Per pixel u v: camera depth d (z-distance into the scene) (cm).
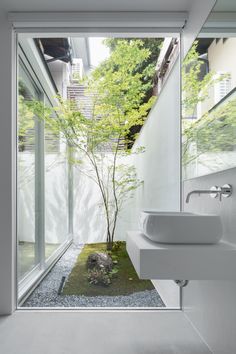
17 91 283
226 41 175
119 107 320
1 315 262
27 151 318
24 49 303
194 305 237
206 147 210
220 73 185
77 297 305
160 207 301
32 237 330
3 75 270
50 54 324
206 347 204
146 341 214
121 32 286
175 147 298
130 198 314
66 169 326
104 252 313
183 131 271
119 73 322
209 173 203
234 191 166
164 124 305
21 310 273
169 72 308
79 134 325
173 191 296
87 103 324
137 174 313
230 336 168
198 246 160
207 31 212
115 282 306
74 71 325
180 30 285
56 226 327
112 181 318
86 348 203
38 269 331
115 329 234
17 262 278
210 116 202
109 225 316
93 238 317
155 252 151
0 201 267
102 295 304
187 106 258
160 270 151
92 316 261
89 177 321
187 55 262
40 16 269
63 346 206
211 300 198
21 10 268
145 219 182
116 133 319
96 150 322
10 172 268
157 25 279
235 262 152
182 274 151
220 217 175
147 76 318
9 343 210
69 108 326
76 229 319
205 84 212
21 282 303
